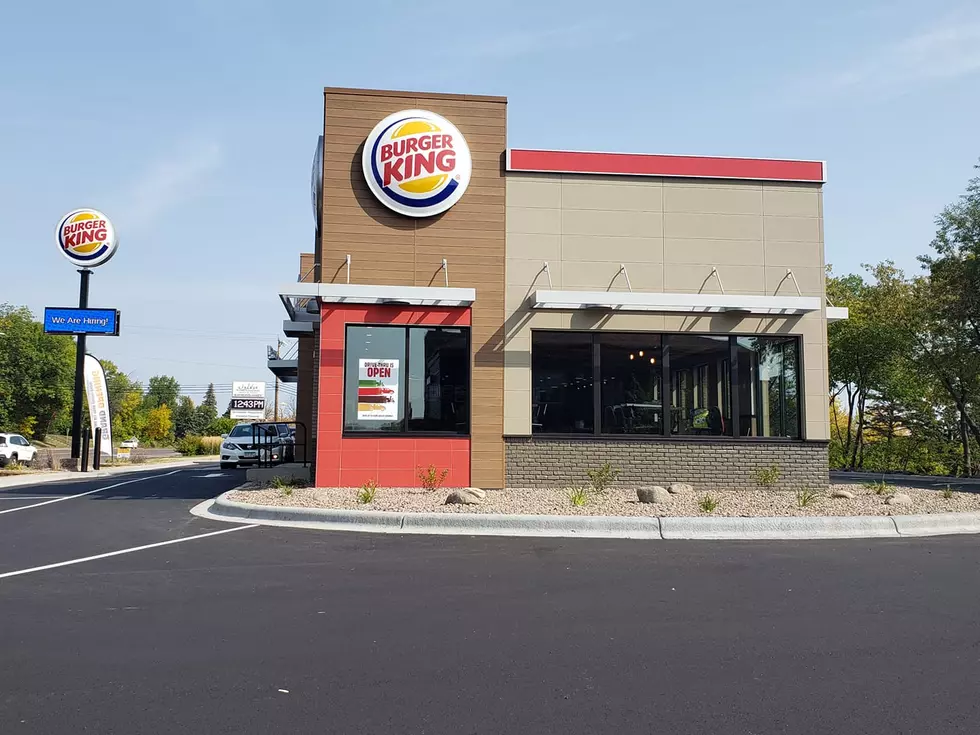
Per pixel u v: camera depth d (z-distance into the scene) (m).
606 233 15.38
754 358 15.54
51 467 30.48
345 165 15.16
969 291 23.08
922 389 28.75
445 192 15.06
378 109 15.32
